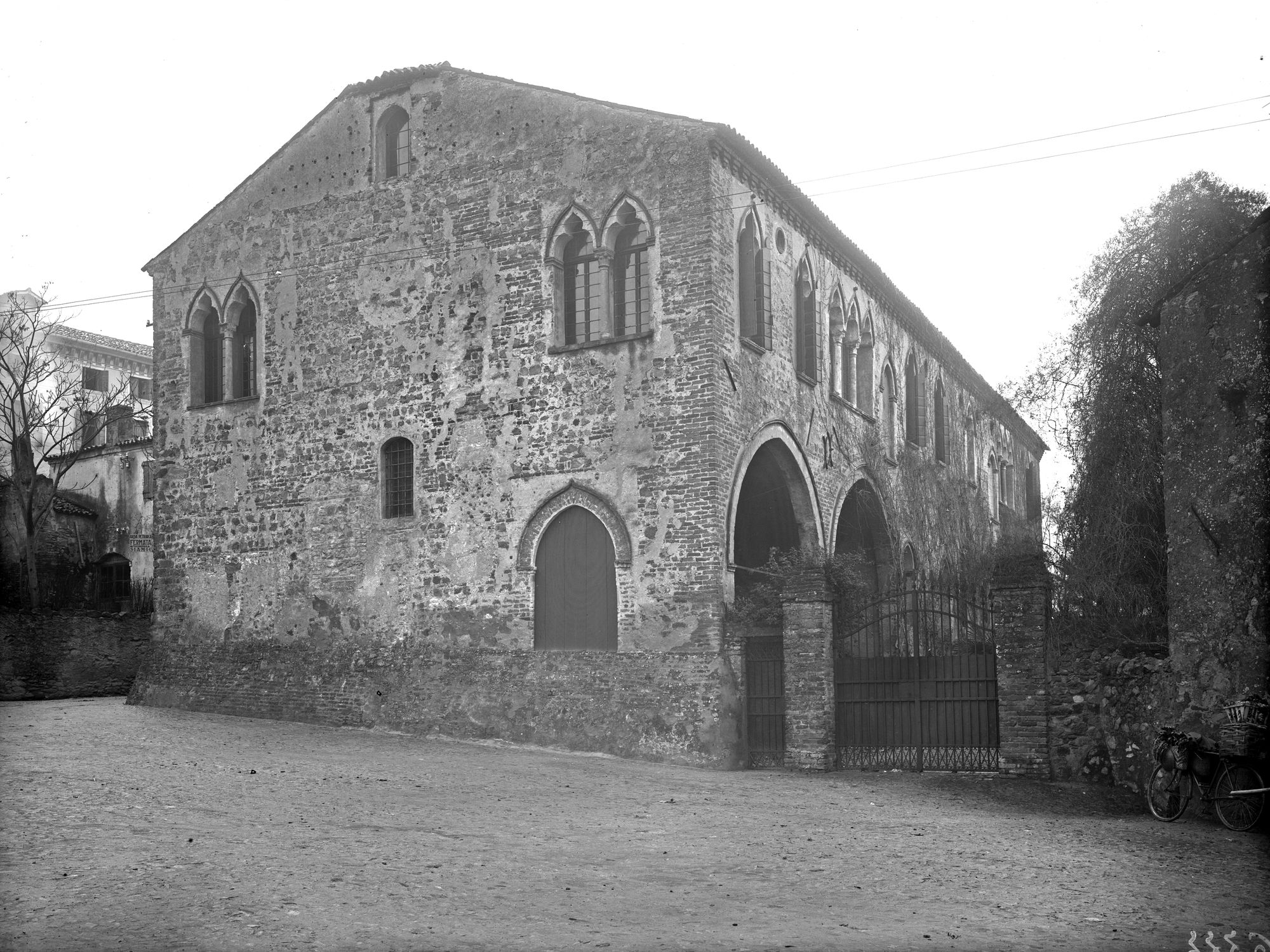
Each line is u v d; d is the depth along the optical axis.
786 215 26.45
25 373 41.88
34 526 40.31
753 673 21.53
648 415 22.70
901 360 34.50
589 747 22.06
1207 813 15.98
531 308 24.25
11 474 43.66
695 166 22.73
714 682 21.27
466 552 24.42
